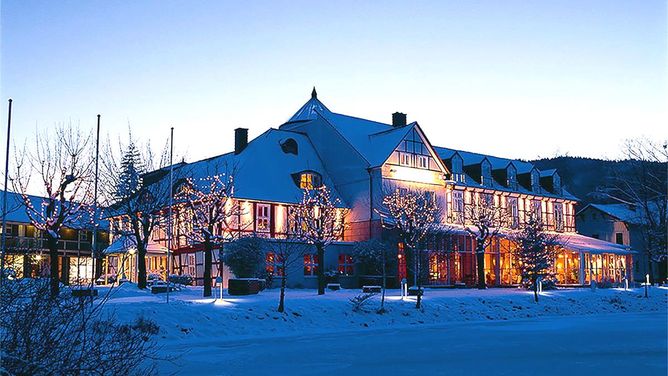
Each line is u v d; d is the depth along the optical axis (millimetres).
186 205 44562
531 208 67438
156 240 56406
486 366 18844
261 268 45812
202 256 50469
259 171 53500
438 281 55562
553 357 20750
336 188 58062
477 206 57000
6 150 29062
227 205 48844
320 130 60969
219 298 34750
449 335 28016
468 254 58906
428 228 49031
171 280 49688
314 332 29250
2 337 8867
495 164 69250
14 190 34656
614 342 25219
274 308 31312
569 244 61844
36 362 8703
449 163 61500
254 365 19078
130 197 42344
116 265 60031
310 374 17438
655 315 42219
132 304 28297
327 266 51719
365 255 50594
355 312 33656
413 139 57281
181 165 48344
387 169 54656
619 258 69312
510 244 60469
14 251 10133
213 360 20062
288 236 43406
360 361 19922
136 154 44188
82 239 63875
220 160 56656
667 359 20234
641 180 68375
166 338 25484
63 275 61125
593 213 82562
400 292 45031
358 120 64125
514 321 36281
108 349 10000
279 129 63594
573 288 58188
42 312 9305
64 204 35688
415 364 19266
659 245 66062
